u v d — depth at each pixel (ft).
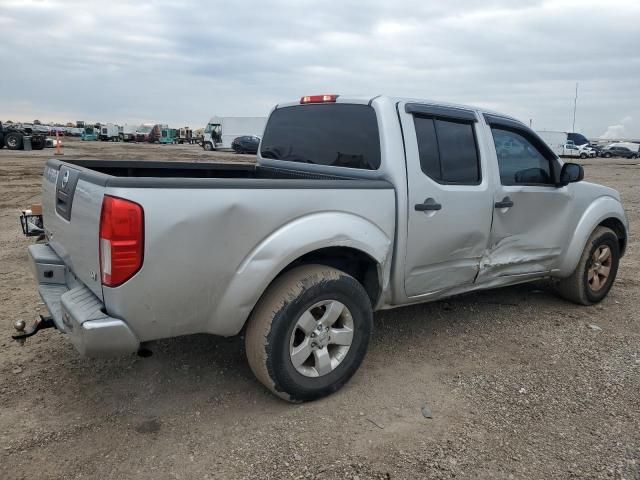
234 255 9.73
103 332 8.78
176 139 237.86
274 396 11.33
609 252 17.83
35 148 107.45
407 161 12.22
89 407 10.72
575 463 9.39
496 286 15.15
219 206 9.39
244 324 10.80
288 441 9.77
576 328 15.74
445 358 13.47
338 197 10.97
